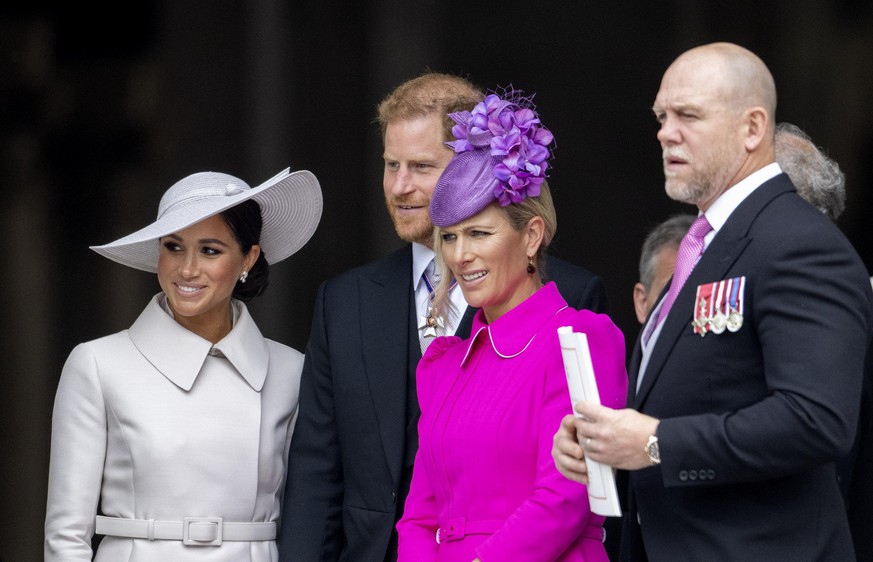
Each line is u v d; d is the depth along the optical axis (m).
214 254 15.55
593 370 12.36
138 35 29.14
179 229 14.93
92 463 15.23
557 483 12.73
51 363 29.17
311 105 29.66
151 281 29.50
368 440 15.72
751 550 11.74
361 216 29.83
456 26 29.78
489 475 13.12
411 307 16.12
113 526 15.21
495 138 13.39
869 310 11.77
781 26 28.72
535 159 13.48
